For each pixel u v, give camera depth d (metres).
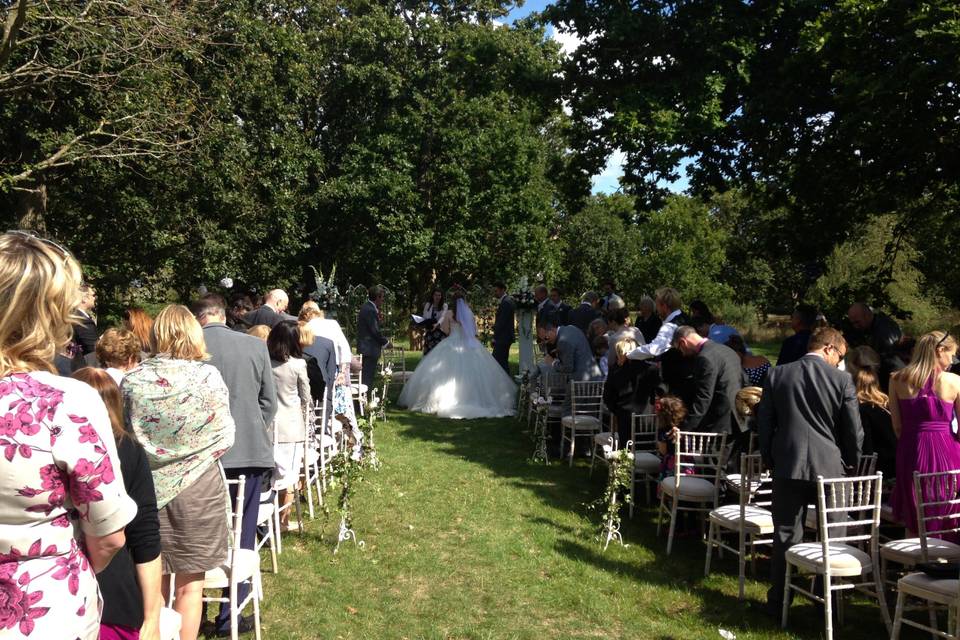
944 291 15.78
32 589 1.79
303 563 5.62
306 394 6.05
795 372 4.75
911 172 10.80
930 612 4.20
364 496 7.52
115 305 18.95
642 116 10.27
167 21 13.01
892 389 5.29
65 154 12.22
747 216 36.59
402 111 24.44
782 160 11.57
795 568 5.80
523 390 12.20
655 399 7.52
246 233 19.25
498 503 7.43
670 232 33.16
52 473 1.84
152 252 18.00
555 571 5.65
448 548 6.09
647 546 6.29
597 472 8.84
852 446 4.67
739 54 10.34
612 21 11.05
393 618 4.72
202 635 4.40
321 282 17.16
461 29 23.94
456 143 24.11
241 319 9.62
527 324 15.63
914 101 9.05
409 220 23.33
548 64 12.73
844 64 9.51
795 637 4.54
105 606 2.27
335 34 23.56
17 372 1.89
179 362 3.56
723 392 6.30
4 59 9.80
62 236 17.34
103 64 12.28
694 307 8.85
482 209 24.92
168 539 3.47
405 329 27.66
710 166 11.89
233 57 17.94
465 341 13.21
